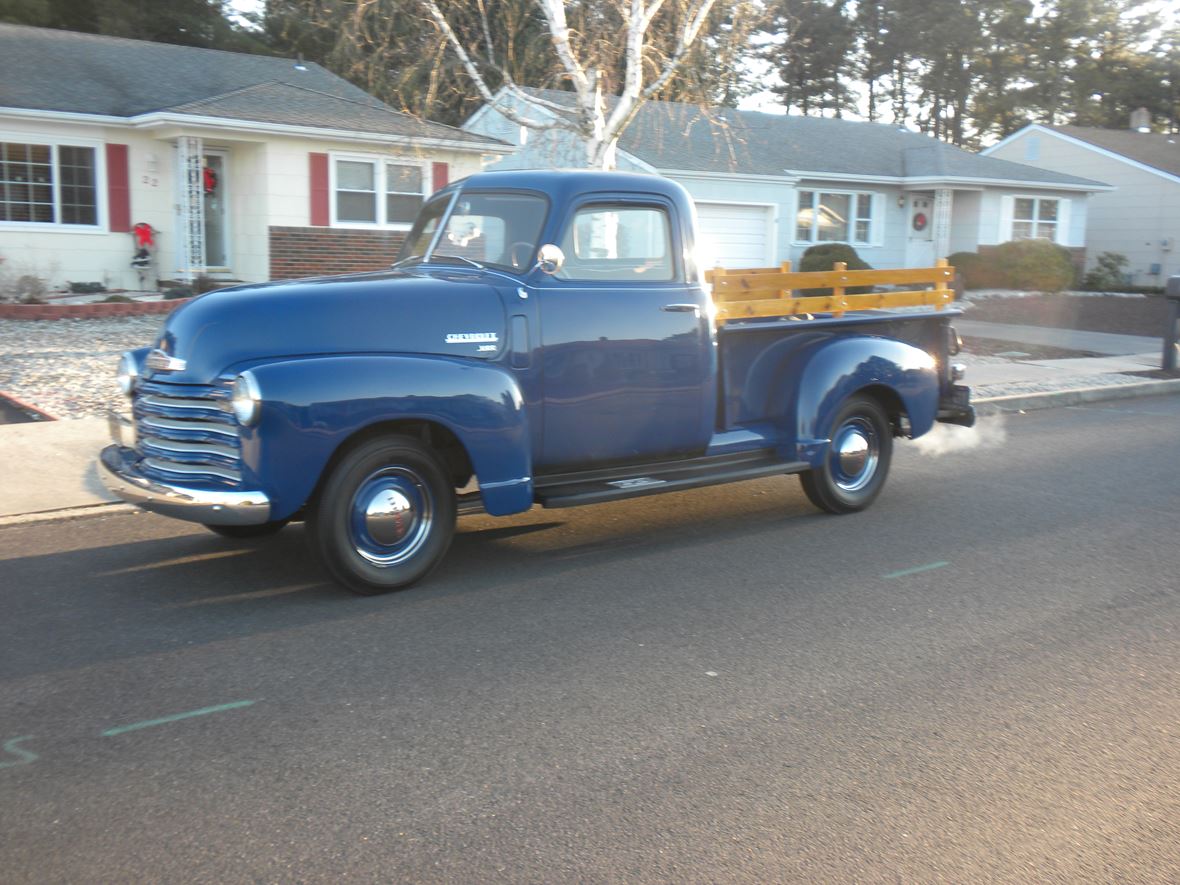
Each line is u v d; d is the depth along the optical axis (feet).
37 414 33.32
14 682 14.92
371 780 12.28
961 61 169.99
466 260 21.13
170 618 17.65
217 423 17.53
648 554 22.06
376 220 68.54
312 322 18.08
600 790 12.16
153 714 13.94
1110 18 170.09
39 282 58.18
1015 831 11.44
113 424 20.29
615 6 46.34
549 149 71.87
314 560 20.01
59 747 12.96
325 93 71.92
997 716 14.39
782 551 22.45
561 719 14.02
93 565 20.58
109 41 72.54
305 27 101.71
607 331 20.81
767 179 82.79
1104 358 59.31
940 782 12.50
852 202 94.17
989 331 71.82
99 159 61.77
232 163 66.59
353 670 15.53
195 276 63.36
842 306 25.80
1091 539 23.81
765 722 14.06
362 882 10.27
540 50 60.23
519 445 19.26
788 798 12.07
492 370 19.03
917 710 14.53
